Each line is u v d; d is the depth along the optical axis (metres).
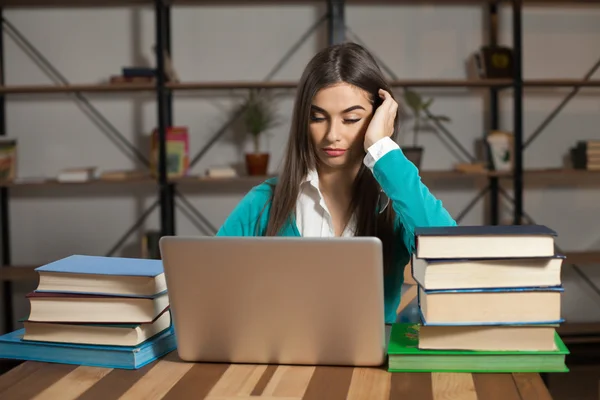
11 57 3.61
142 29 3.58
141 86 3.19
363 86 1.44
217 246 1.05
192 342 1.11
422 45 3.58
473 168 3.32
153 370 1.09
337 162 1.48
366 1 3.52
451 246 1.03
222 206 3.65
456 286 1.03
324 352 1.08
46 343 1.15
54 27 3.59
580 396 2.86
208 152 3.60
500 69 3.31
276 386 1.00
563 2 3.54
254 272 1.05
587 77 3.51
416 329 1.18
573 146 3.62
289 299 1.06
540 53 3.60
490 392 0.96
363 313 1.05
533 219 3.65
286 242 1.03
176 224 3.65
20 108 3.62
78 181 3.25
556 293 1.03
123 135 3.62
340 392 0.97
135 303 1.13
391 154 1.38
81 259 1.27
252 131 3.36
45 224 3.66
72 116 3.62
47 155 3.64
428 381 1.01
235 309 1.08
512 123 3.60
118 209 3.65
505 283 1.03
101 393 0.99
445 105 3.60
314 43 3.58
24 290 3.68
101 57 3.60
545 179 3.64
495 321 1.03
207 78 3.60
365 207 1.59
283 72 3.59
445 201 3.64
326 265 1.03
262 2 3.56
